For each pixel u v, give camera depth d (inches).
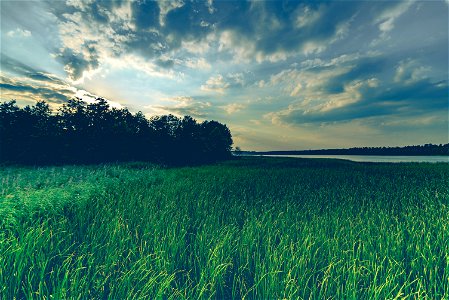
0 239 160.1
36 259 150.6
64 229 202.4
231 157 2785.4
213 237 185.8
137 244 183.6
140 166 1192.8
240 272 159.6
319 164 1407.5
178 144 2107.5
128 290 125.0
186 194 356.5
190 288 139.3
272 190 417.7
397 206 295.3
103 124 1606.8
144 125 1930.4
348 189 419.5
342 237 182.7
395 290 130.3
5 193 318.7
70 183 430.6
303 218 242.8
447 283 129.6
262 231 203.5
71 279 131.9
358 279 138.7
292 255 152.6
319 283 134.4
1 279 129.5
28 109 1418.6
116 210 246.1
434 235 193.0
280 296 124.9
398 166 1096.8
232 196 362.9
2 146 1286.9
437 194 336.2
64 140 1390.3
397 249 161.8
